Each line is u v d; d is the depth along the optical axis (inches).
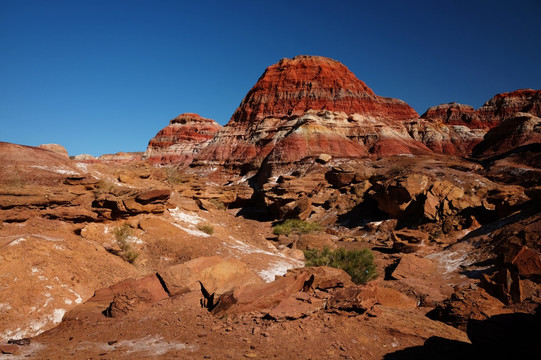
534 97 5531.5
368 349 374.9
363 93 5275.6
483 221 1445.6
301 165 3235.7
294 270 585.0
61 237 724.0
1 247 562.3
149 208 932.0
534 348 298.2
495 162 2524.6
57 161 1093.1
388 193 1782.7
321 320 424.2
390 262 1171.3
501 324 350.0
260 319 437.1
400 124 4950.8
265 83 5433.1
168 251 848.9
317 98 5036.9
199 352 357.7
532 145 2593.5
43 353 362.6
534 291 682.2
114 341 395.5
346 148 3846.0
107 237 815.7
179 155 5511.8
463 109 5772.6
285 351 359.9
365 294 463.5
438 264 1083.3
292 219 2048.5
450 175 1941.4
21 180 864.3
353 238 1641.2
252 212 2605.8
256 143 4365.2
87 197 914.7
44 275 550.3
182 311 492.4
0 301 474.0
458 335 437.4
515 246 843.4
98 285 607.8
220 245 932.0
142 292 511.5
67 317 491.8
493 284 588.4
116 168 1279.5
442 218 1533.0
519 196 1364.4
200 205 1322.6
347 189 2310.5
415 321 456.4
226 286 555.5
